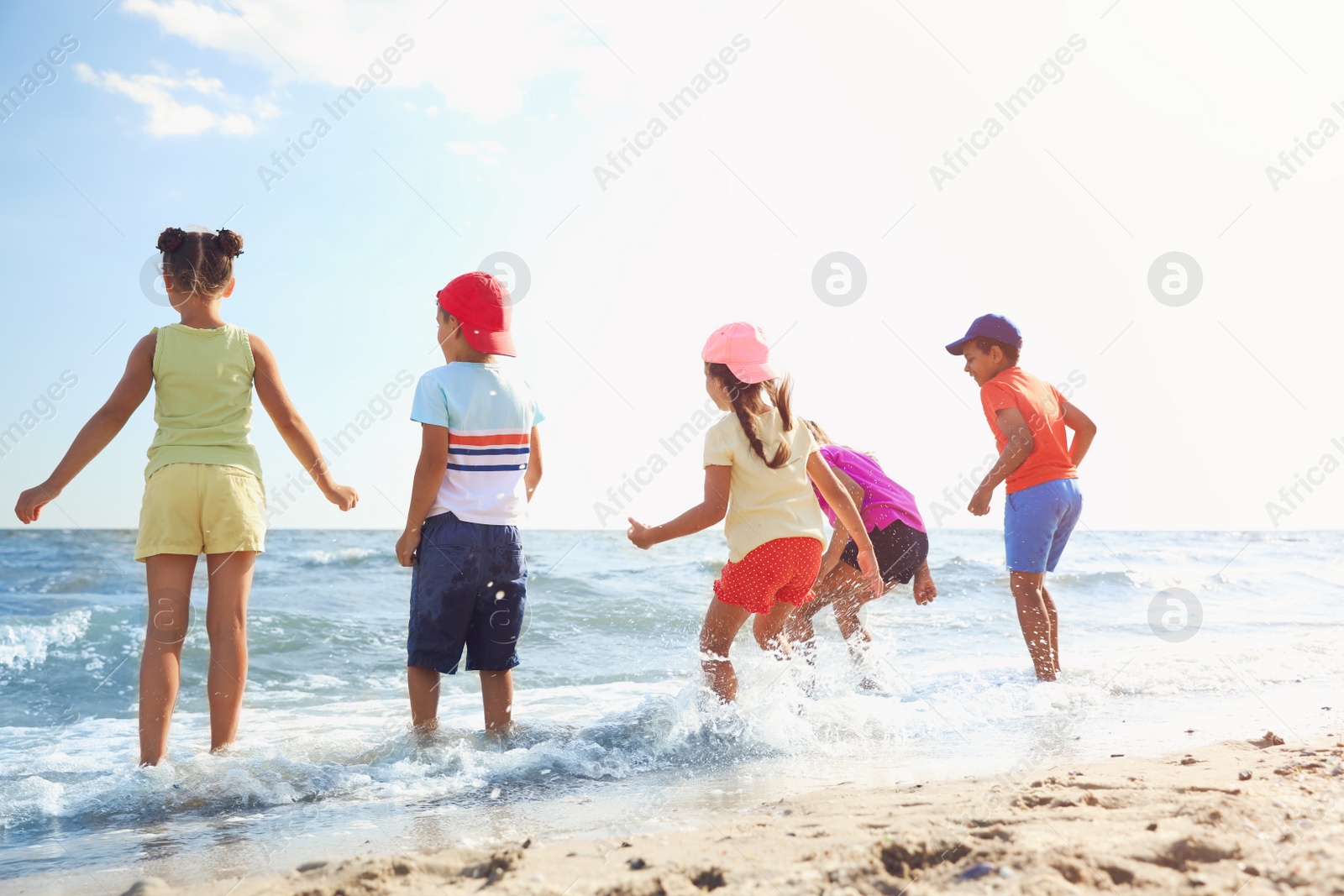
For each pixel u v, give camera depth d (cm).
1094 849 155
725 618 331
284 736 326
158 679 283
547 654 540
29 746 332
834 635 436
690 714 310
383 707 399
